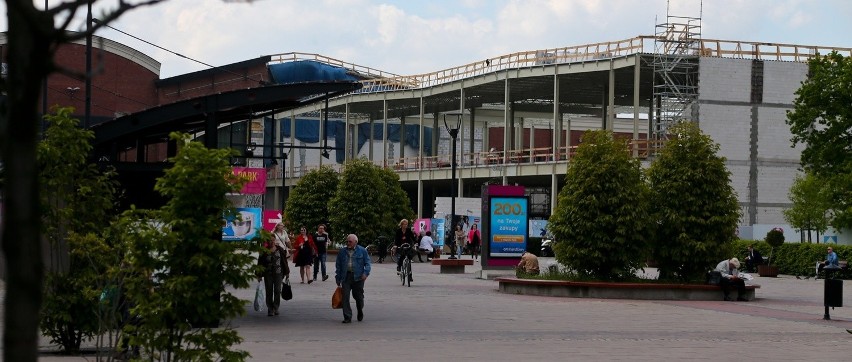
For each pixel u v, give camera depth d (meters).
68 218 14.90
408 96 75.62
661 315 25.25
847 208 52.62
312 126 99.94
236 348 16.89
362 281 22.05
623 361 15.88
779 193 60.84
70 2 3.88
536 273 34.84
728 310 27.39
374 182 63.06
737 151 60.09
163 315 10.99
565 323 22.52
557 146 70.12
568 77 63.66
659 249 31.95
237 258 11.27
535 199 75.94
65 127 15.01
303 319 22.56
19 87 3.76
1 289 25.17
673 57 58.44
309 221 66.62
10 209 3.72
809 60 54.28
